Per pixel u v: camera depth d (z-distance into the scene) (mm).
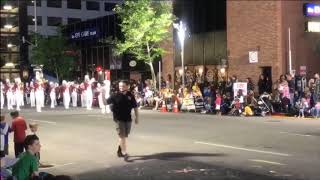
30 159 7867
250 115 27234
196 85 31828
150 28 37094
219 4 35125
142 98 35156
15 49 90500
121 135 14672
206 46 36250
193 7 37219
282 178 11406
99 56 50250
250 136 18469
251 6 32062
